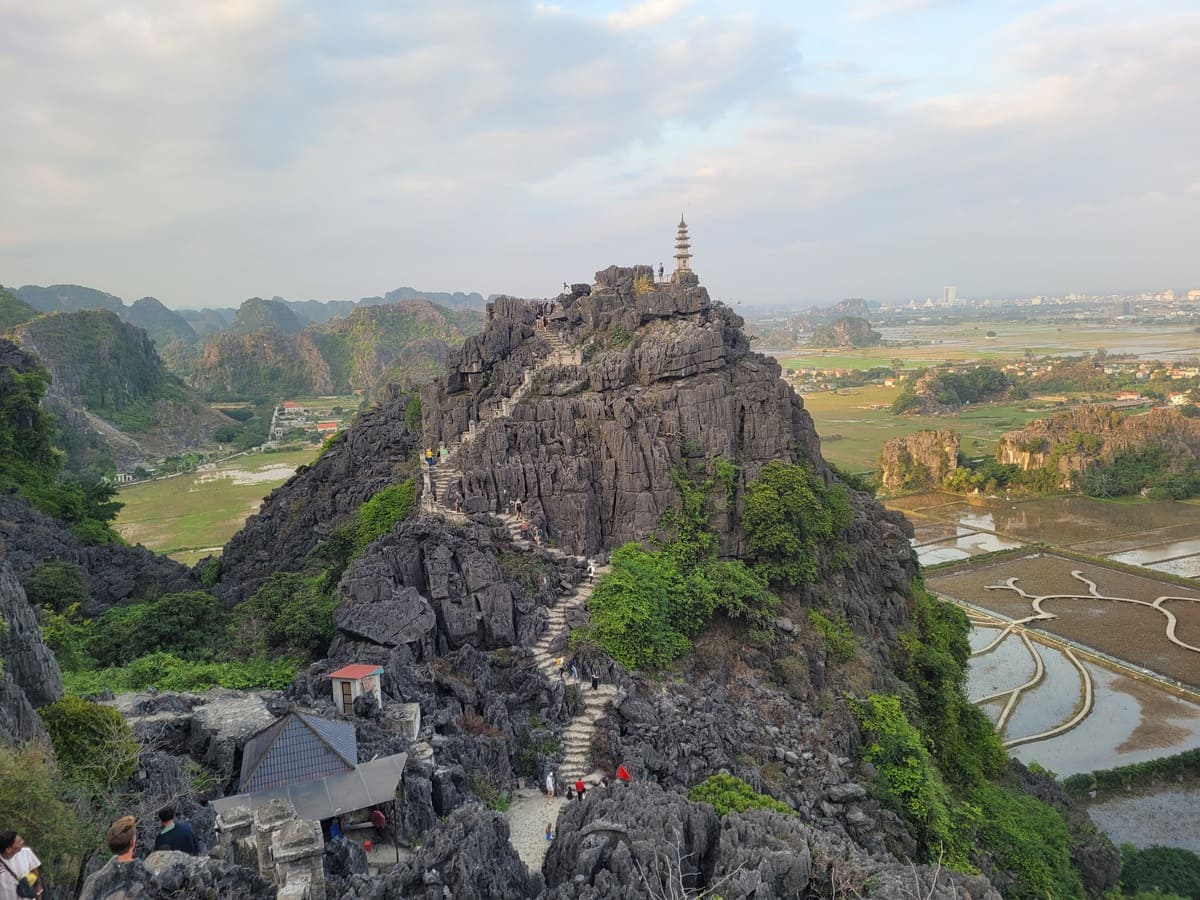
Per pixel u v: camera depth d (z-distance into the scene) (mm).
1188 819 68688
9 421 115188
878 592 78625
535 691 49562
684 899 24938
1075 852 58844
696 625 61625
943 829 50969
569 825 29156
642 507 68500
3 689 30484
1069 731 82375
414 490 74312
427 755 37625
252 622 59625
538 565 61094
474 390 90500
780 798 45906
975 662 98688
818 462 81000
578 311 96625
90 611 73438
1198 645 101875
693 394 72562
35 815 23734
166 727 37750
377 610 51969
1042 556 140625
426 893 24531
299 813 30031
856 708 58969
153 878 20875
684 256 107562
